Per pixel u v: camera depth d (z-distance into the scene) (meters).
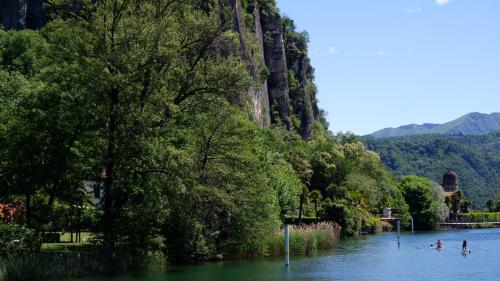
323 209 94.06
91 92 41.12
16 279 36.12
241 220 48.72
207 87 48.50
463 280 42.72
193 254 48.81
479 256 63.00
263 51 178.75
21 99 48.94
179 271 43.31
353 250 67.12
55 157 44.06
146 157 41.81
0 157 45.09
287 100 185.75
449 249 73.38
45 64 43.78
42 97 44.03
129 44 42.62
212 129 48.56
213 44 52.16
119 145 41.53
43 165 44.28
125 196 44.44
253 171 49.16
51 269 37.81
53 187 45.38
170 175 42.31
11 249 37.88
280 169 83.50
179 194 43.06
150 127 42.50
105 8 43.69
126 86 41.38
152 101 43.50
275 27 187.12
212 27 49.56
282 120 181.25
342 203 96.75
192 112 48.56
